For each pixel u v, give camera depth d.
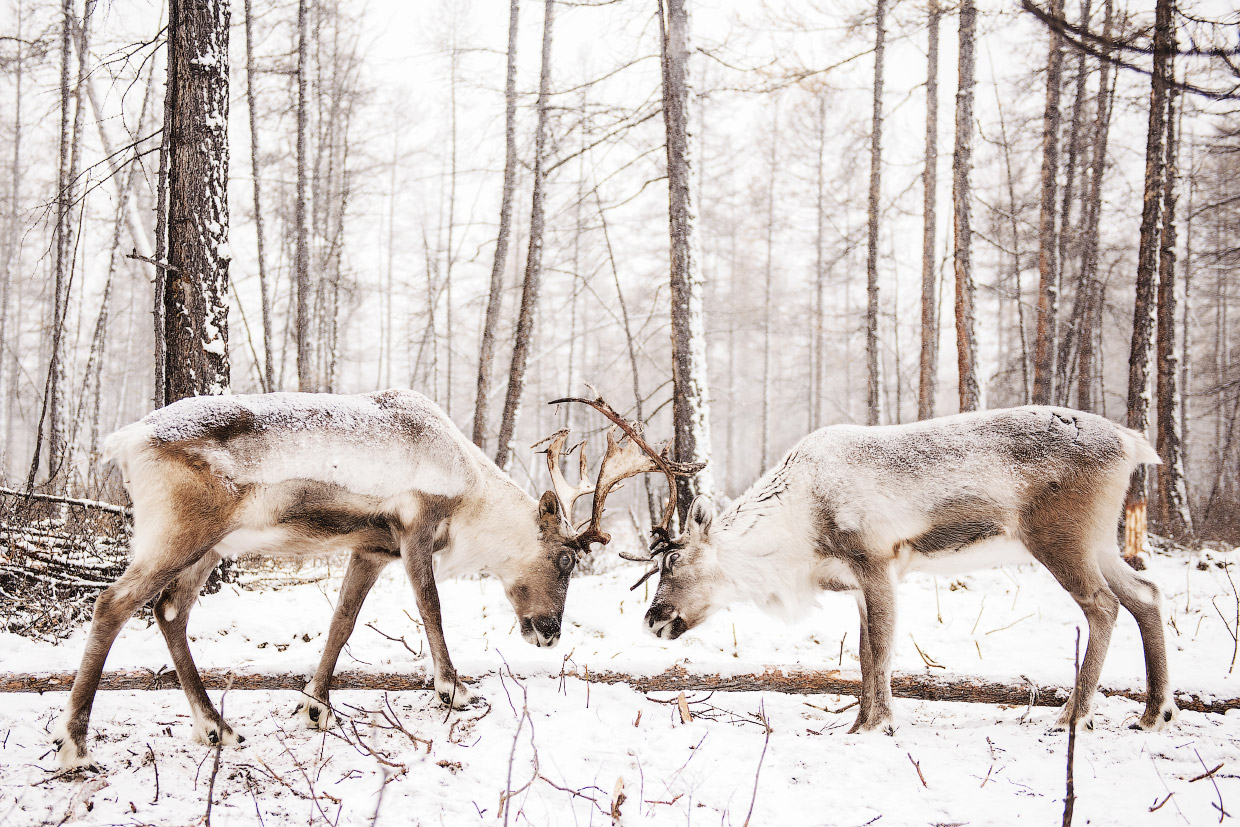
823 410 37.00
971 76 11.66
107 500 8.55
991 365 34.22
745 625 6.48
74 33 13.44
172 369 6.52
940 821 3.37
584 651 5.84
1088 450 4.64
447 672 4.56
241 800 3.47
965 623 6.69
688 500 8.45
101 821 3.23
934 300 14.73
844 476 4.98
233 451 3.94
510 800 3.53
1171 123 12.99
